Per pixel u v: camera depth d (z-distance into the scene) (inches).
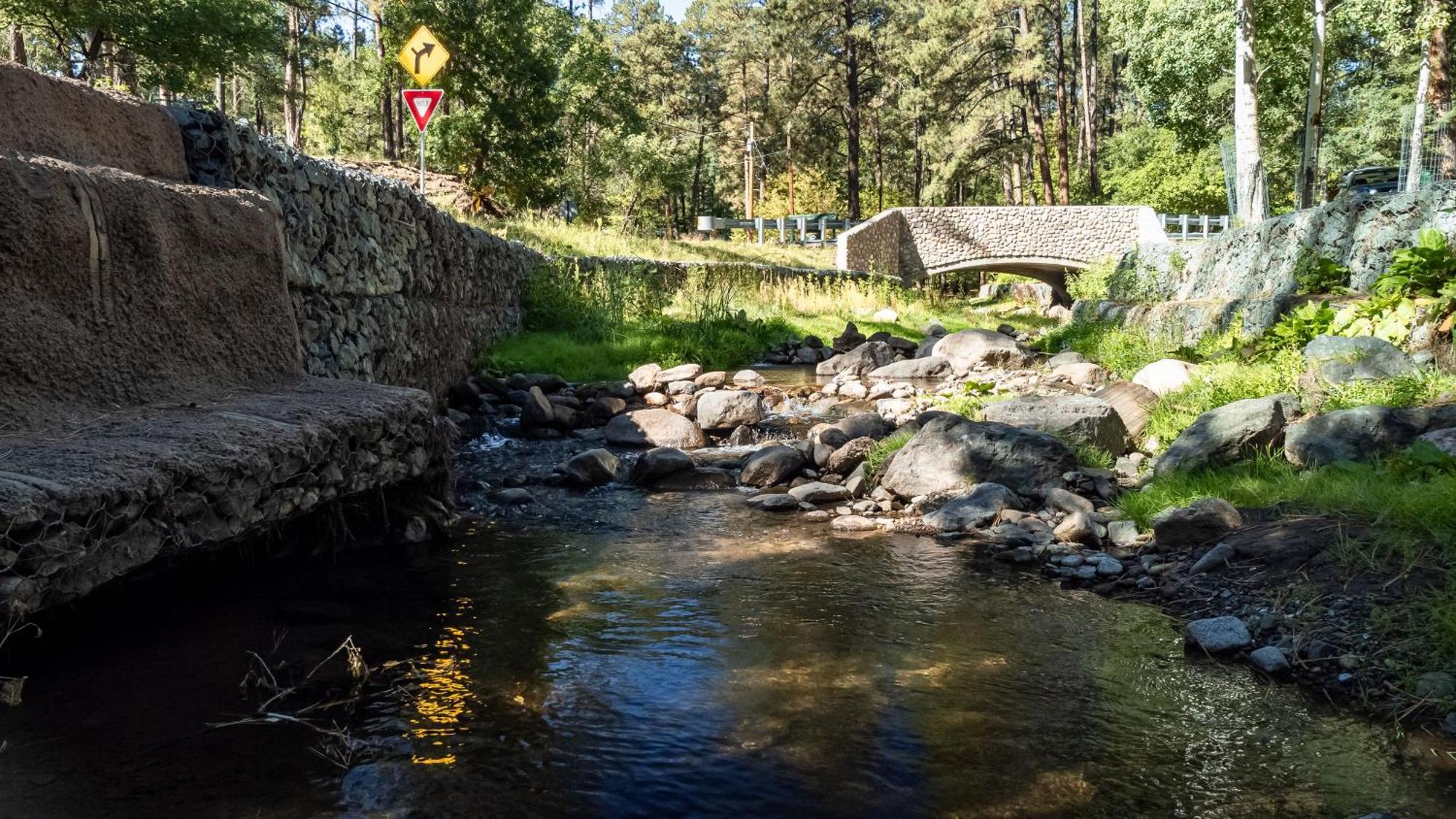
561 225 1055.0
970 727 139.0
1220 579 201.0
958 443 300.0
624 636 174.2
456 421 410.3
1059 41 1681.8
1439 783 123.7
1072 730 138.8
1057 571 221.8
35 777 115.2
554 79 1007.6
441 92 525.0
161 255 193.5
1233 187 925.2
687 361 610.5
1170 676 160.4
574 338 628.4
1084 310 774.5
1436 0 785.6
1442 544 183.2
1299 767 128.4
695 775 123.3
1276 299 460.1
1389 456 247.0
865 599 200.5
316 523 224.2
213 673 149.8
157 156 217.5
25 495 122.3
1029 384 509.7
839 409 474.9
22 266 160.1
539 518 271.0
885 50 1996.8
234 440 168.4
